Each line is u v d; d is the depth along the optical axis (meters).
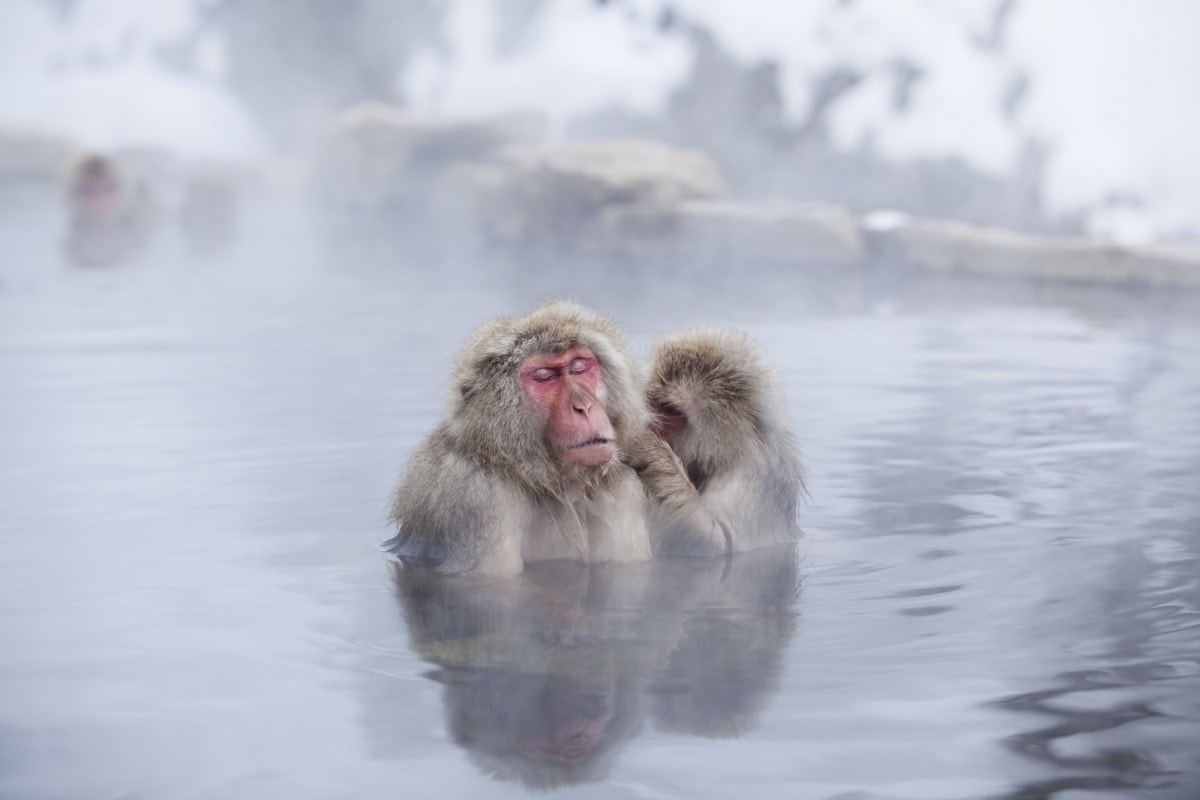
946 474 21.61
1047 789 9.84
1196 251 49.00
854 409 27.09
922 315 42.16
